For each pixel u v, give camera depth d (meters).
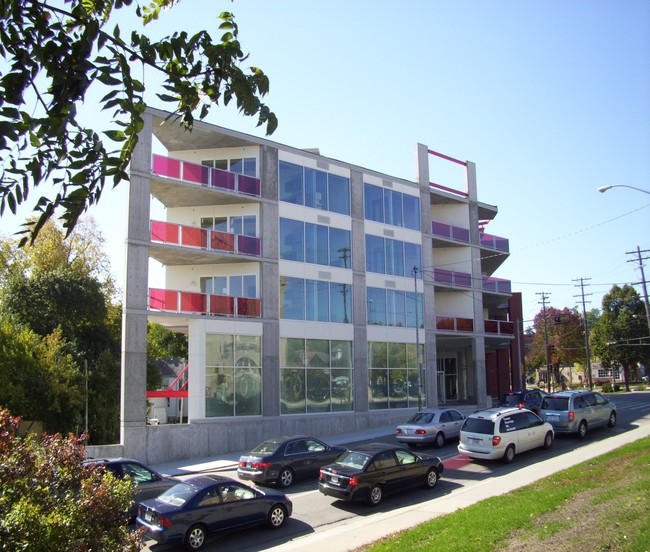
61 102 3.65
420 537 10.02
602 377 101.62
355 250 33.97
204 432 26.19
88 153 3.82
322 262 32.34
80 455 6.49
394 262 36.19
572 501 11.26
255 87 4.75
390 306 35.44
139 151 25.97
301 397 30.28
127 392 24.23
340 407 31.91
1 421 6.41
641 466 14.31
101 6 4.21
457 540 9.30
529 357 89.44
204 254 27.92
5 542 4.73
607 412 25.17
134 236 25.28
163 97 4.53
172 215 31.02
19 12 3.70
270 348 29.28
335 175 33.84
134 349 24.62
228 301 28.17
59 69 3.65
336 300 32.66
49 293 32.66
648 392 65.38
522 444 20.16
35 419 26.56
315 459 18.52
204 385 26.89
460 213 42.56
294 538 12.53
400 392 35.06
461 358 46.94
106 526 5.63
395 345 35.28
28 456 6.04
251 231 30.28
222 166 31.02
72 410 27.77
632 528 8.73
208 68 4.55
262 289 29.55
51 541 4.88
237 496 12.73
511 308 51.22
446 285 39.09
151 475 14.42
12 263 38.34
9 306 32.69
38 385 26.22
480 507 12.02
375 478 15.30
